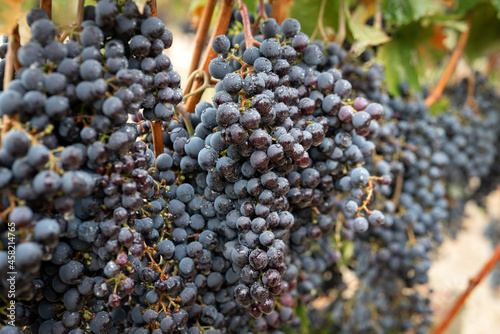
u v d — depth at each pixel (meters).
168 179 0.52
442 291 1.23
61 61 0.44
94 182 0.45
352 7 0.85
